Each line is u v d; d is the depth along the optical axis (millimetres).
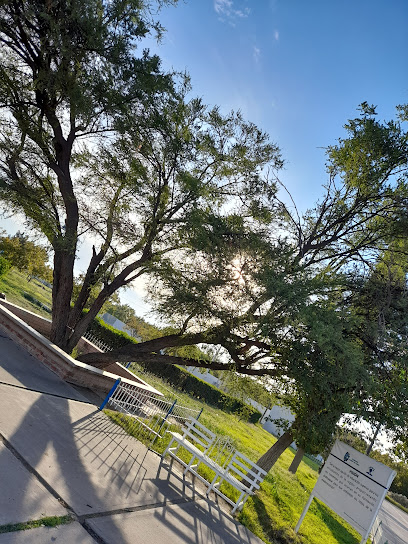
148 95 10602
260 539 7160
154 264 11039
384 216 11805
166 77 10672
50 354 9383
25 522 3531
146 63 10383
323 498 9016
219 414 25812
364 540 7852
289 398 11125
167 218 11297
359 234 12625
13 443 4863
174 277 10797
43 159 12445
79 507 4344
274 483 13219
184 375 27328
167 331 12547
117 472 6016
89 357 12344
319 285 8945
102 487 5195
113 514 4668
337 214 12336
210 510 7016
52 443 5539
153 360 12148
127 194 12422
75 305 12992
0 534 3219
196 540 5359
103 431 7438
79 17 9617
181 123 11336
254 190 11945
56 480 4602
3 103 11281
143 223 11922
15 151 11859
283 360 9492
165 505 5941
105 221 13086
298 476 20797
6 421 5383
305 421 10023
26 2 9773
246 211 11938
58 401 7559
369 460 8633
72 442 6035
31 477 4336
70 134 11703
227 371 12070
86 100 10398
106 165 12328
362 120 11680
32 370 8562
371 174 11555
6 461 4379
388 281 10156
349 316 8984
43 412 6555
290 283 8727
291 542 8211
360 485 8516
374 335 9492
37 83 10500
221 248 9719
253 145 12117
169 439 9789
